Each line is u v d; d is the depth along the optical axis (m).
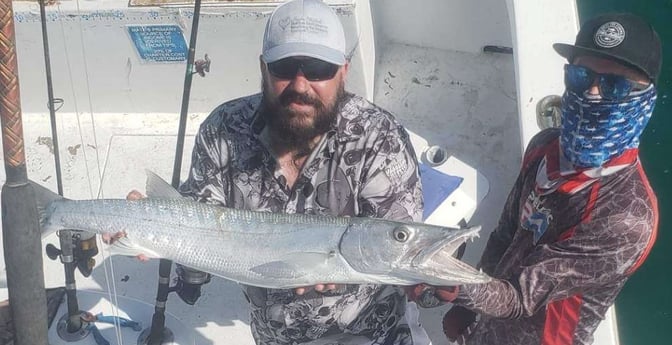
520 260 1.45
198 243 1.44
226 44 2.04
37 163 2.24
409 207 1.48
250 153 1.46
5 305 1.66
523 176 1.50
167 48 2.07
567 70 1.28
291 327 1.61
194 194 1.51
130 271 2.02
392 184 1.45
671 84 2.83
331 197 1.46
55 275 2.02
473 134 2.18
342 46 1.35
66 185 2.19
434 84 2.30
